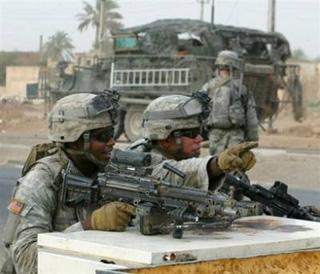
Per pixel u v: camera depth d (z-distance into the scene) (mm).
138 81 38688
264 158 29984
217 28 38094
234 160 4730
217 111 17203
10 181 21375
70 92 41656
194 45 38156
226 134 17266
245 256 4102
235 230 4496
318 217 6758
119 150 4770
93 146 5434
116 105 5504
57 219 5270
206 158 4926
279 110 40500
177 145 5766
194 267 3914
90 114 5395
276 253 4223
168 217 4414
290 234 4418
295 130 45969
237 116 17188
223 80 17984
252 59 38375
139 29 39094
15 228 5270
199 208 4414
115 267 3801
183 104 5750
